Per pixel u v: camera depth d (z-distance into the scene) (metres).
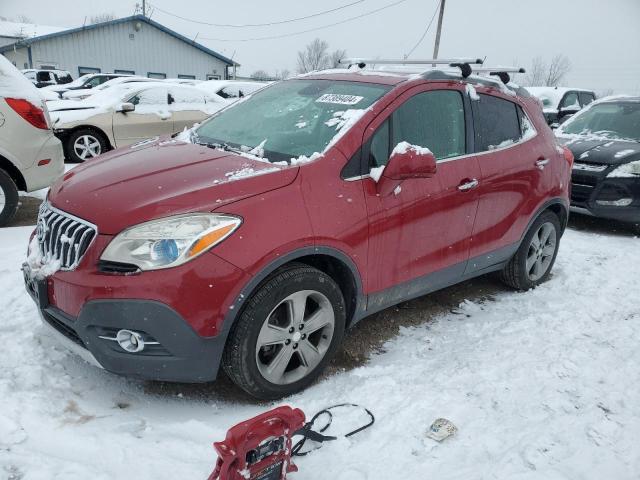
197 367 2.43
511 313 3.96
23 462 2.13
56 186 2.94
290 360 2.82
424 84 3.36
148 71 32.50
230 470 1.86
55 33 29.83
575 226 6.91
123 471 2.15
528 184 3.98
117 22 30.83
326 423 2.53
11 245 4.59
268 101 3.69
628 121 7.19
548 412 2.67
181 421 2.53
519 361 3.17
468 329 3.66
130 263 2.30
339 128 3.00
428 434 2.45
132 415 2.54
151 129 10.00
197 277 2.31
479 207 3.58
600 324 3.74
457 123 3.53
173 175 2.69
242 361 2.50
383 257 3.02
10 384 2.62
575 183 6.54
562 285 4.55
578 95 15.73
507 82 4.11
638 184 6.13
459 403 2.72
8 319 3.28
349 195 2.81
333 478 2.17
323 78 3.70
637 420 2.62
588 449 2.38
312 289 2.68
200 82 16.48
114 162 3.02
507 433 2.48
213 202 2.45
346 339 3.43
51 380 2.72
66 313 2.42
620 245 5.93
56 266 2.46
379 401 2.72
